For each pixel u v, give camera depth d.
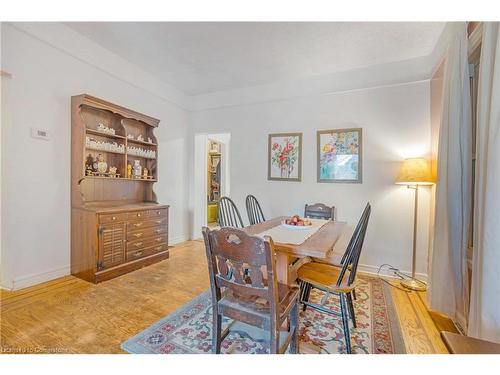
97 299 2.19
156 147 3.60
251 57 2.98
